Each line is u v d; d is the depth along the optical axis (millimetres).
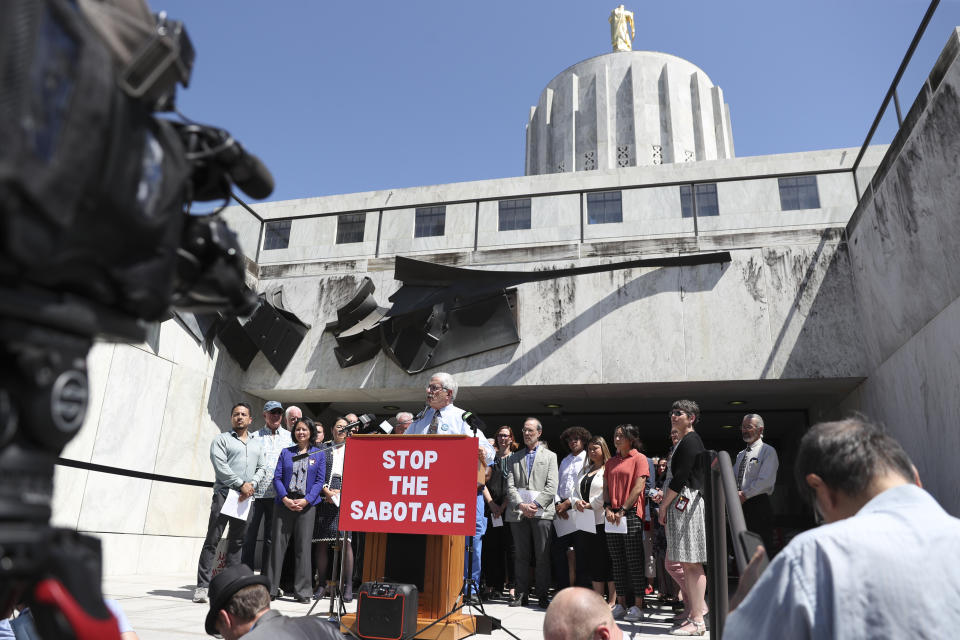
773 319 8633
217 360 9977
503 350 9406
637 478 5676
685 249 9312
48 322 642
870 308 7941
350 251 10914
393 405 11969
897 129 6730
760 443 5383
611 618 1698
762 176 9352
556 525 6246
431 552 3781
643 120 25766
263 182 1012
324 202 13547
